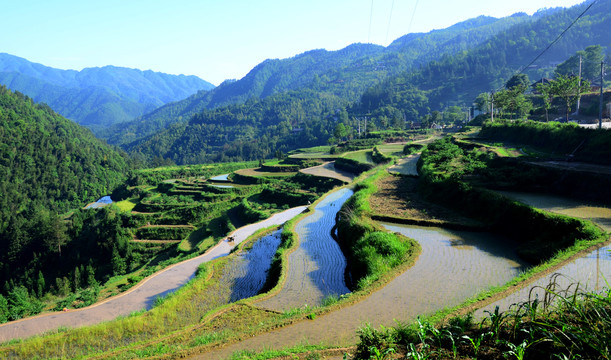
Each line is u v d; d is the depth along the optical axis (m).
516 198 27.66
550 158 36.91
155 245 73.94
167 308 23.02
